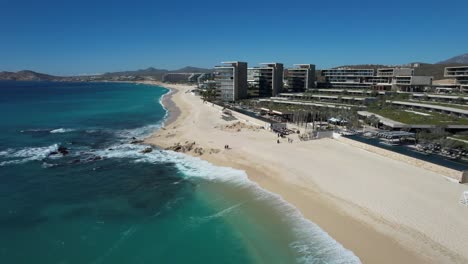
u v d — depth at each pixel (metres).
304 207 45.50
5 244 38.31
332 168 58.50
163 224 42.91
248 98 175.75
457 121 89.88
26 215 45.25
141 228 41.94
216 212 45.62
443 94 133.62
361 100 134.25
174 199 50.16
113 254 36.66
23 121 118.75
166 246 38.06
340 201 46.06
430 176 53.53
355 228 39.62
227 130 95.38
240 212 45.31
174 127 104.88
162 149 77.81
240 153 70.75
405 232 38.03
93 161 68.44
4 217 44.56
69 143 84.19
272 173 58.34
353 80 189.25
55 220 44.00
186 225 42.50
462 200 44.41
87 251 37.16
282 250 36.56
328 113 108.94
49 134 95.25
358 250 35.69
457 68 152.25
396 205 44.00
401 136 74.44
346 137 77.31
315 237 38.53
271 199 48.72
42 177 59.31
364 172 56.12
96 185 55.81
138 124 114.69
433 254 34.16
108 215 45.41
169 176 59.72
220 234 40.19
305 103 136.12
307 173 56.62
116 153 74.44
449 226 38.78
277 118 110.75
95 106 172.50
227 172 60.81
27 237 39.88
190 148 76.19
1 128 103.88
